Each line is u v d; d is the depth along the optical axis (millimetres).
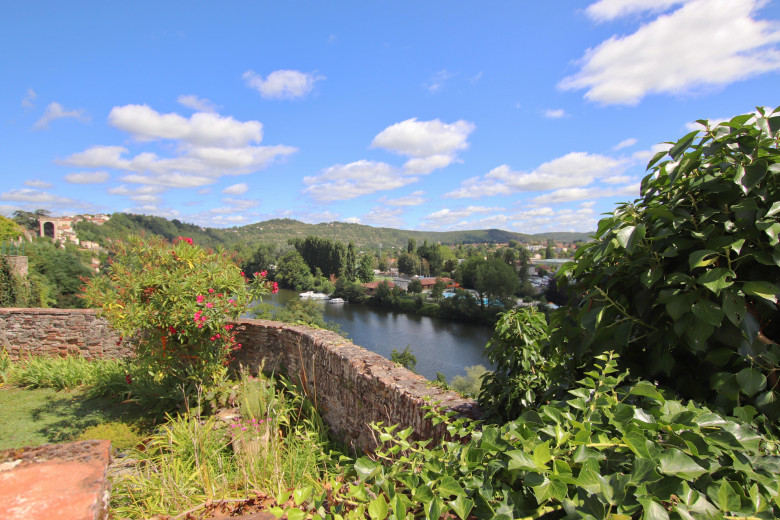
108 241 5199
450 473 1311
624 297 1787
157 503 2770
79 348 7746
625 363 1804
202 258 5418
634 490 994
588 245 1977
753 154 1585
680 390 1683
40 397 5945
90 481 1167
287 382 5957
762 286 1403
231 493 2920
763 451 1194
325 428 4906
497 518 1023
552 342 2119
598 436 1186
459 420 1960
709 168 1706
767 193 1558
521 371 2629
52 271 25219
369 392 4086
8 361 7129
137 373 5715
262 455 3455
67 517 999
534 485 1031
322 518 1208
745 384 1406
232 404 5344
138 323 4918
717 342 1559
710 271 1434
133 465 3641
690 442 1070
